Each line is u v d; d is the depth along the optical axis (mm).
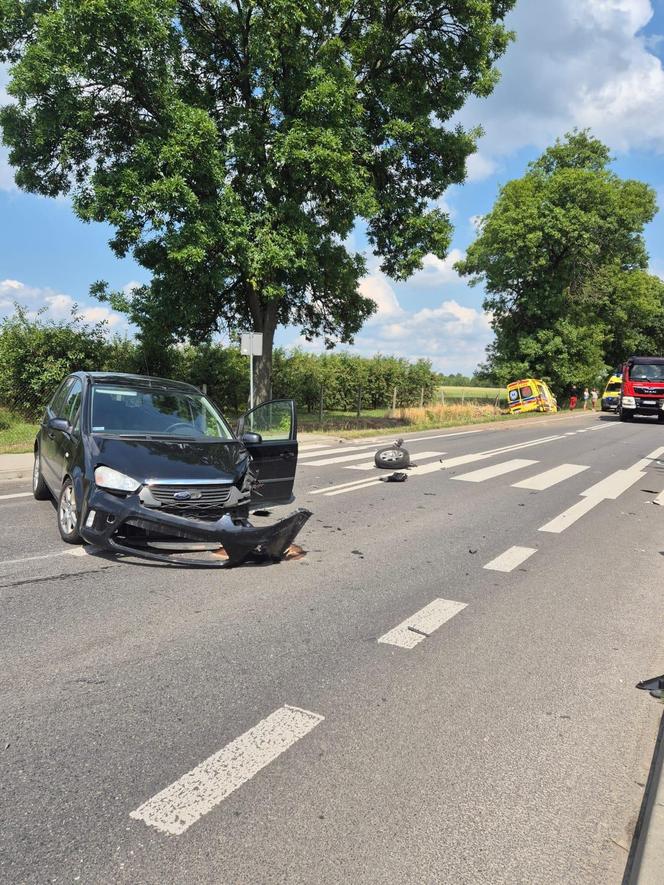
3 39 16391
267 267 16938
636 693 3691
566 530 7930
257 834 2438
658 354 61719
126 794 2641
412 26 20672
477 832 2498
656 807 2555
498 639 4441
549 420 32188
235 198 16281
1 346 18391
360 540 7125
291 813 2566
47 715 3225
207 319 21906
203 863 2277
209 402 7504
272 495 7270
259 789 2709
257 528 5523
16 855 2283
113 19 14031
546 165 47062
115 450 5793
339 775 2826
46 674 3662
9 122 16766
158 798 2623
